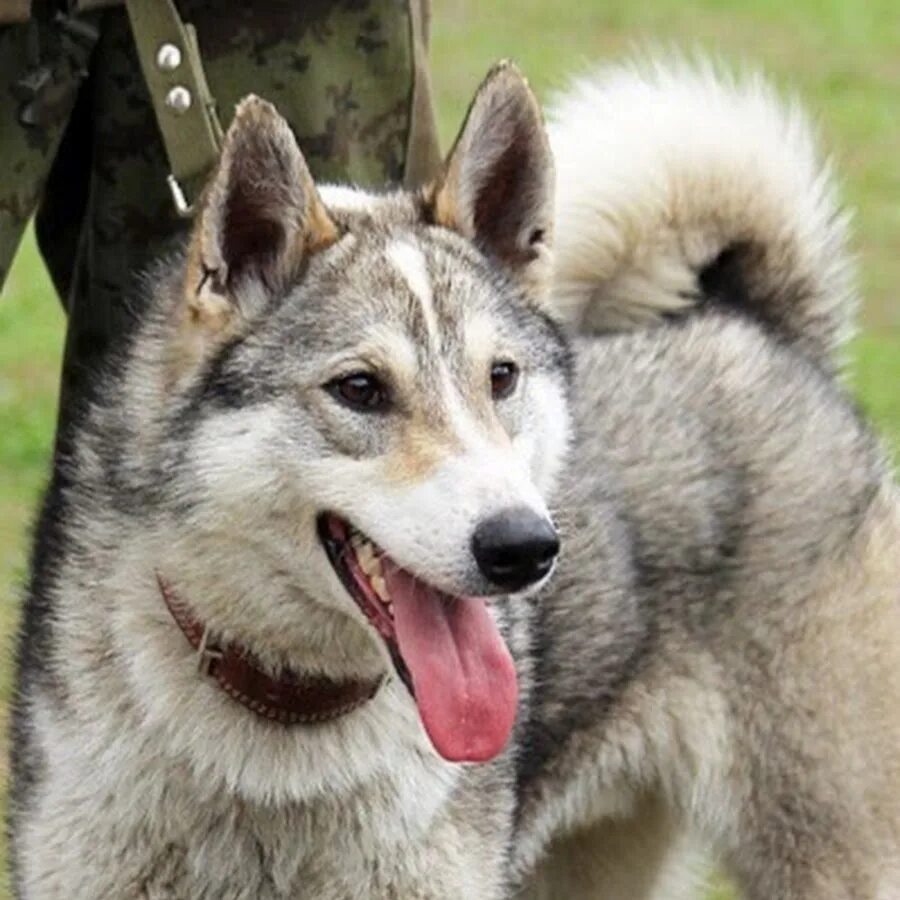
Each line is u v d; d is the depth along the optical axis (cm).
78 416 889
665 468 1006
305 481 805
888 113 2814
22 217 955
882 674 1016
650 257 1068
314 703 834
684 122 1075
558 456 869
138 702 830
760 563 1006
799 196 1088
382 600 803
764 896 1027
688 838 1076
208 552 813
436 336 816
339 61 988
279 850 847
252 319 826
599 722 994
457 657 800
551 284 910
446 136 2438
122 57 963
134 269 991
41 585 879
